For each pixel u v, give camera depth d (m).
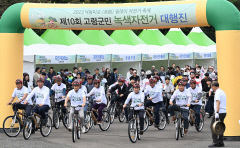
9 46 17.05
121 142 14.64
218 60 15.19
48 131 15.96
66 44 31.16
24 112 16.38
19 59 17.27
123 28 16.64
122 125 19.44
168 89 20.94
